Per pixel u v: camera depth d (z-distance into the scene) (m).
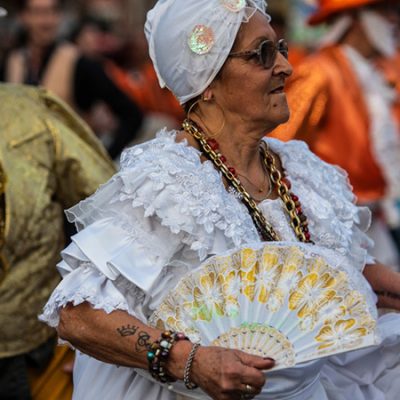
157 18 5.03
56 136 6.39
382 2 9.37
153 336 4.57
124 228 4.72
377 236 9.66
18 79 10.34
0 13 6.80
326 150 9.13
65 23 14.38
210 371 4.44
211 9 4.88
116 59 15.83
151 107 12.03
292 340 4.59
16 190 6.14
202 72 4.93
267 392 4.67
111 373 5.04
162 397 4.89
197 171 4.82
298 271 4.70
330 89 9.08
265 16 5.00
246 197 4.98
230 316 4.64
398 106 9.47
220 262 4.71
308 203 5.15
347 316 4.62
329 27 9.75
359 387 5.29
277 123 5.01
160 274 4.74
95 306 4.62
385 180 9.30
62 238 6.38
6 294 6.12
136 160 4.84
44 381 6.40
